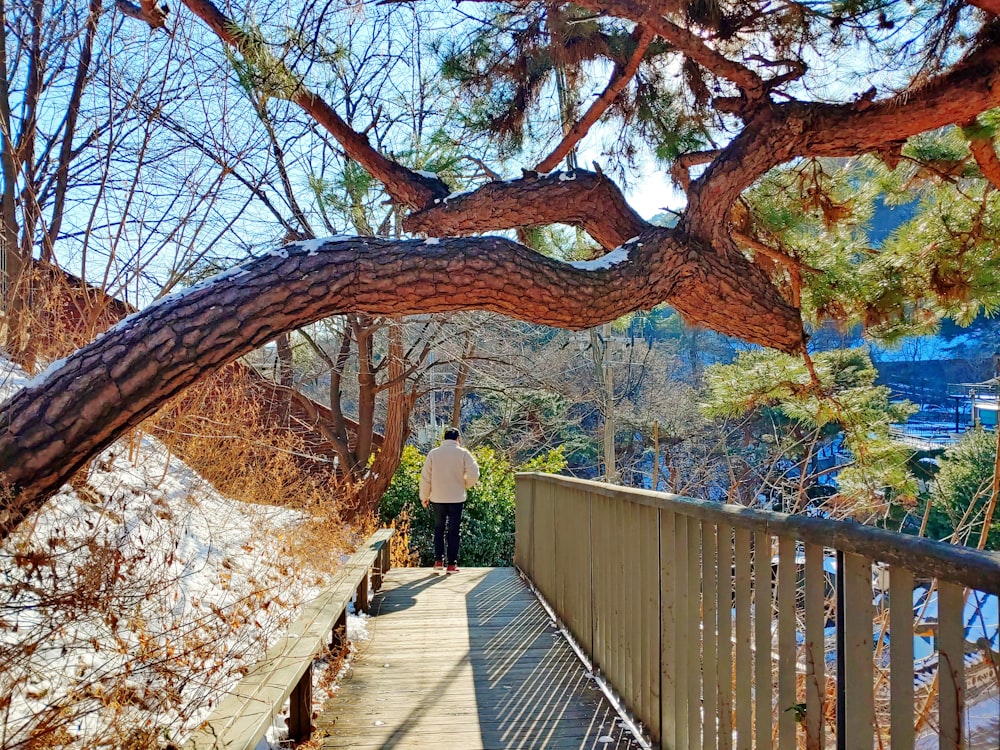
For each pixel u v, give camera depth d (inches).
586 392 692.1
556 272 107.4
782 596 76.2
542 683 150.6
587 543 165.3
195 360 88.8
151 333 87.0
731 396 196.9
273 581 153.6
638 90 150.9
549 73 146.9
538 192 137.6
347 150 145.0
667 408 772.0
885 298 162.2
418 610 220.5
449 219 141.1
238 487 201.5
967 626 65.7
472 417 857.5
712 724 93.2
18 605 89.5
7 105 165.3
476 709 135.9
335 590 160.6
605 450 666.2
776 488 278.1
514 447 706.8
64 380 84.5
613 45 134.8
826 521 65.8
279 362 370.6
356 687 148.9
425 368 404.5
